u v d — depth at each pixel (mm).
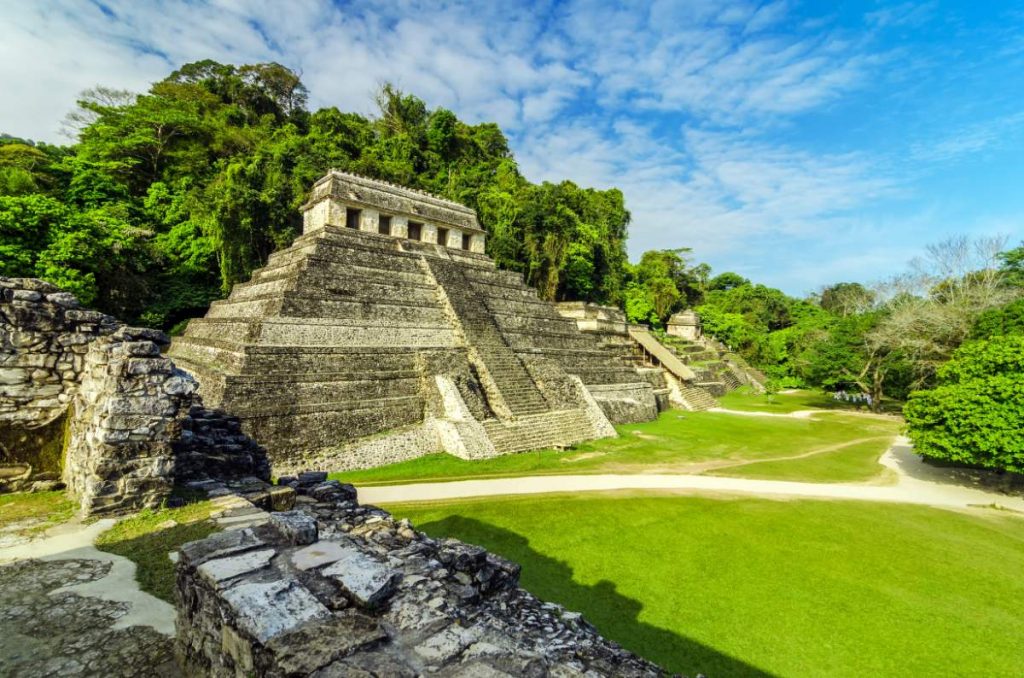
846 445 31484
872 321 48562
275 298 23266
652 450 27219
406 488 18641
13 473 8938
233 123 52438
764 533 15484
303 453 20062
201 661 4621
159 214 39438
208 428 11617
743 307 92625
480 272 34969
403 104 60469
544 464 23047
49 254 27391
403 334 26719
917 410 22547
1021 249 50125
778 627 10453
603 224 64750
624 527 15469
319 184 30953
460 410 24562
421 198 33719
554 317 37406
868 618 10914
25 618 5395
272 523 5902
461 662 4152
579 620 7684
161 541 7090
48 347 9555
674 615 10719
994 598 12031
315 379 21484
